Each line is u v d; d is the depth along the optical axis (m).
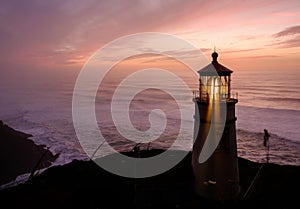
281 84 96.75
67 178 12.41
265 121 48.16
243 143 34.59
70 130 47.38
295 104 63.38
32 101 102.56
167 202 9.66
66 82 183.25
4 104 95.19
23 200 9.98
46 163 27.06
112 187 11.29
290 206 9.30
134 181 11.88
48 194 10.56
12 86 173.88
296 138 36.09
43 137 40.78
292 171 12.81
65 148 33.81
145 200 9.89
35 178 12.68
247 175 12.59
